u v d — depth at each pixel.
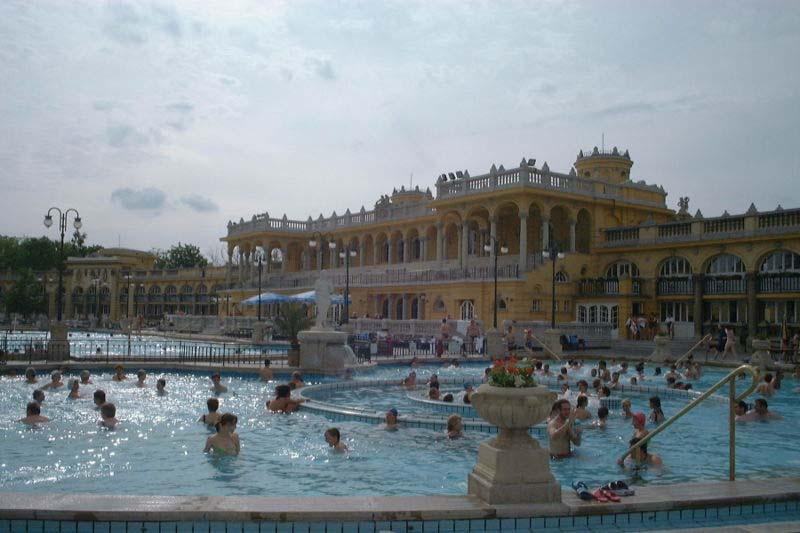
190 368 26.98
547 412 8.03
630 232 48.34
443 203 52.88
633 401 21.14
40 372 25.50
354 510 7.32
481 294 46.56
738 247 41.34
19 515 7.05
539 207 48.59
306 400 17.91
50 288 104.12
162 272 99.94
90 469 11.14
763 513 8.17
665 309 45.94
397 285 54.09
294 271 78.50
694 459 12.56
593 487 8.62
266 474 10.95
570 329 41.75
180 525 7.12
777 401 21.27
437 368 32.38
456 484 10.45
